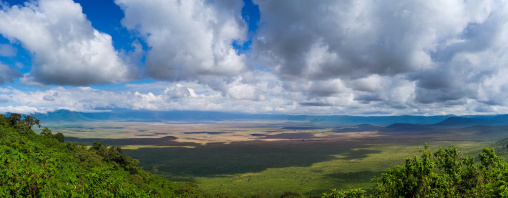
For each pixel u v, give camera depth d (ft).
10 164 166.71
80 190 141.90
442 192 68.13
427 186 68.90
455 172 73.97
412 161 72.64
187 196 399.24
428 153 70.90
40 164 219.41
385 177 77.46
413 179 71.41
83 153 374.02
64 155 327.26
